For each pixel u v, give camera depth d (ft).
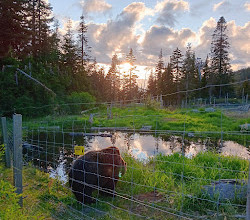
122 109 86.79
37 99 67.72
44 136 41.70
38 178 18.66
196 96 143.95
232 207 11.59
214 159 19.25
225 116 57.31
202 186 13.41
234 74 138.72
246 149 31.01
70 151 30.27
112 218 11.89
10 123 48.39
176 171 17.63
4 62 72.84
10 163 20.89
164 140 38.68
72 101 85.30
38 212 12.53
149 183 15.61
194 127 47.21
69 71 113.80
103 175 14.40
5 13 77.87
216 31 139.64
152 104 82.33
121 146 33.96
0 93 59.67
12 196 8.89
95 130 49.06
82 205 13.14
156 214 12.14
